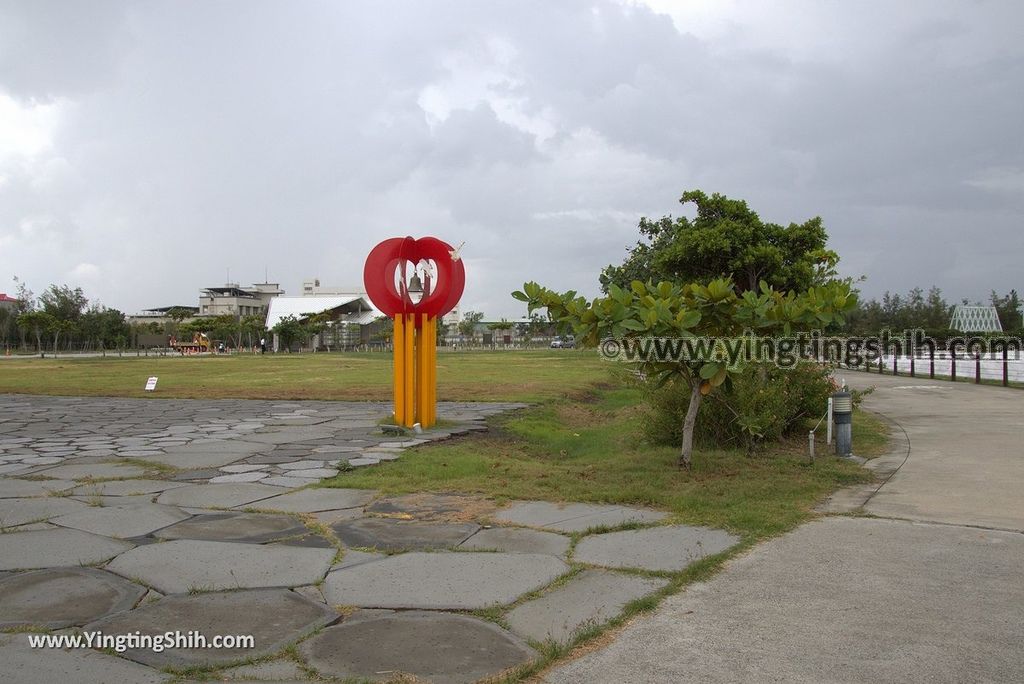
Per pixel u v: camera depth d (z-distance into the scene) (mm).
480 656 3932
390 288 13148
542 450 11703
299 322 94875
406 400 13250
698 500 7164
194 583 5047
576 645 4031
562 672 3730
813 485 7902
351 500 7559
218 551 5770
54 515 6941
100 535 6242
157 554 5688
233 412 17234
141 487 8305
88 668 3760
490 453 10711
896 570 5199
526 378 27828
